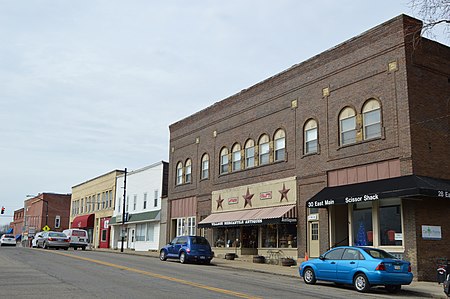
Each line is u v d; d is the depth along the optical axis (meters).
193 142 40.03
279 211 28.06
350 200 22.02
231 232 33.75
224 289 14.91
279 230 29.11
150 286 15.05
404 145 21.59
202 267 25.06
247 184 32.28
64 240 43.31
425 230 20.81
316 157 26.56
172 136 43.66
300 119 28.19
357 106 24.39
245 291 14.62
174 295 13.10
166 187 44.81
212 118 37.56
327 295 14.75
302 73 28.47
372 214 22.64
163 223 43.31
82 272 19.09
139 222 47.09
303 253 26.59
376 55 23.62
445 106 23.06
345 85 25.28
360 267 16.50
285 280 19.69
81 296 12.42
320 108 26.77
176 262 28.48
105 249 49.84
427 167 21.64
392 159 22.19
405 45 22.23
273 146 30.30
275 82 30.72
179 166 42.06
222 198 34.81
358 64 24.64
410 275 16.44
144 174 48.12
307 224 26.72
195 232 37.94
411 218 20.73
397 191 19.94
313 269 18.34
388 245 21.72
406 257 20.70
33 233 79.94
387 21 23.16
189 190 39.62
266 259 29.47
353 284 16.69
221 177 35.34
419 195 19.38
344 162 24.66
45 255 30.11
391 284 16.19
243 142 33.31
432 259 20.70
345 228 25.45
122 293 13.20
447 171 22.38
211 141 37.34
